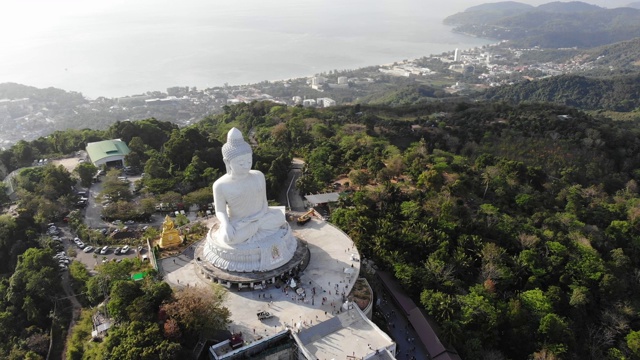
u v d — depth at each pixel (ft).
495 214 293.43
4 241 262.26
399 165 342.64
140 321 172.86
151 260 227.81
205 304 174.60
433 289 224.74
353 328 187.52
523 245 269.23
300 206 320.70
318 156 375.25
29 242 262.47
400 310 223.10
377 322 212.84
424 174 312.91
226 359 167.73
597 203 352.08
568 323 223.30
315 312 193.26
